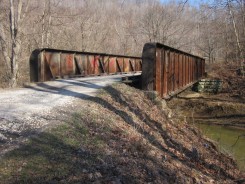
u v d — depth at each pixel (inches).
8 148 221.8
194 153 386.0
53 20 1199.6
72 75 687.1
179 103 987.9
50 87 514.9
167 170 286.0
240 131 750.5
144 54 515.2
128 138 309.9
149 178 245.6
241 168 426.9
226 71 1188.5
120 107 418.6
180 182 276.2
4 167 194.5
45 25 1114.7
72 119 306.8
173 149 374.9
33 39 1109.1
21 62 1000.9
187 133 481.4
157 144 359.3
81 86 530.3
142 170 254.1
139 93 510.0
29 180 184.9
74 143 250.2
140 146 303.4
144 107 469.1
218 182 331.6
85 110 350.3
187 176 302.0
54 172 199.9
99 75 797.9
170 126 466.6
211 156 424.2
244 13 776.3
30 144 232.4
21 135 250.4
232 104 936.9
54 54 621.0
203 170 352.8
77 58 710.5
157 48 530.3
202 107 953.5
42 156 217.2
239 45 874.8
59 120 298.2
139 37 1886.1
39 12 1066.1
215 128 778.8
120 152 266.5
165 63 595.2
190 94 1131.9
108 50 1728.6
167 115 497.7
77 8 1315.2
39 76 571.8
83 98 416.2
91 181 201.8
